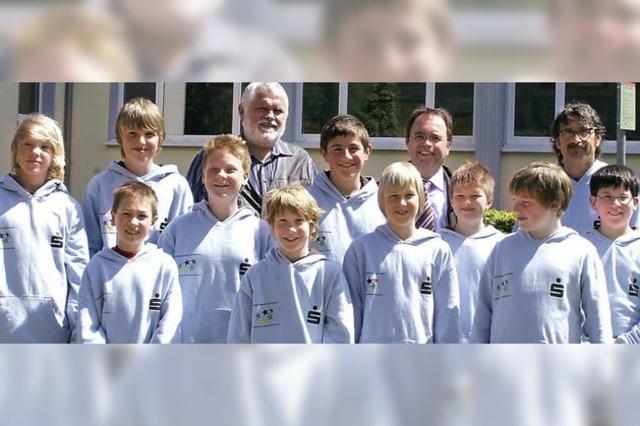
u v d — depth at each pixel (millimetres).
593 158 3264
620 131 4832
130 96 7348
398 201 2912
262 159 3484
